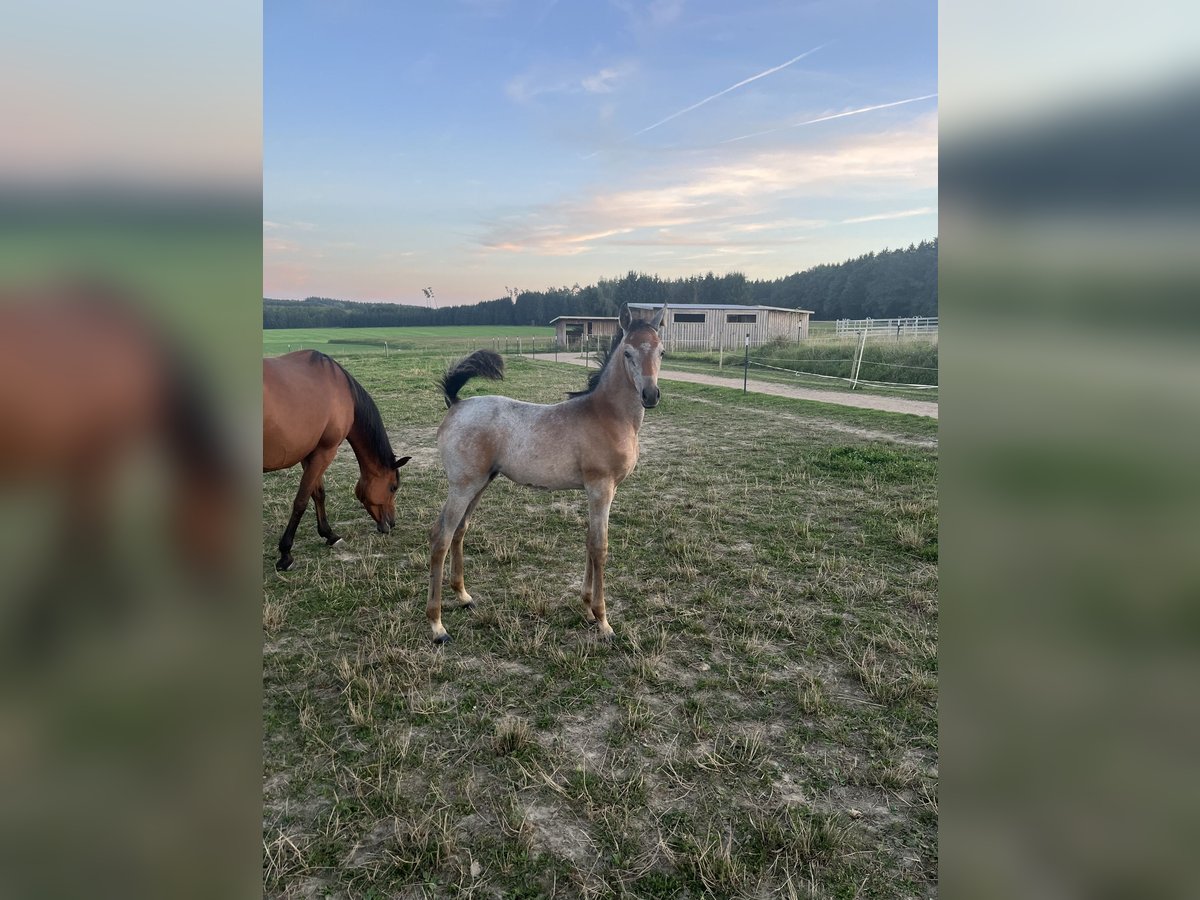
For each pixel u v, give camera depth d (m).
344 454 8.37
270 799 2.33
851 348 18.34
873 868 2.05
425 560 4.64
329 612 3.81
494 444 3.58
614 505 5.93
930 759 2.56
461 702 2.92
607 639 3.49
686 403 12.55
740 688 3.03
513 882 2.00
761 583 4.18
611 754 2.57
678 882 2.00
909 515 5.45
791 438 8.93
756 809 2.29
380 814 2.26
